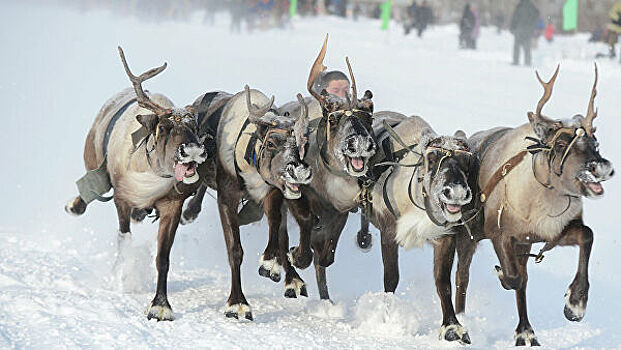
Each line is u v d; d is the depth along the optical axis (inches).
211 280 611.5
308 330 494.6
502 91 1435.8
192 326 476.1
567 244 501.4
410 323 512.1
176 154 481.1
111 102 607.5
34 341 418.0
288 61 1711.4
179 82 1403.8
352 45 2149.4
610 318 562.6
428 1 3142.2
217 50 1878.7
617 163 992.2
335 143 522.0
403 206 513.3
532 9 1840.6
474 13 2223.2
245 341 452.1
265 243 690.8
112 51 1818.4
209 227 725.9
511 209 498.3
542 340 509.4
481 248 733.3
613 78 1659.7
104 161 552.1
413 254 723.4
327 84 642.2
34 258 600.7
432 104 1267.2
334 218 576.1
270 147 507.2
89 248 647.8
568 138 466.9
